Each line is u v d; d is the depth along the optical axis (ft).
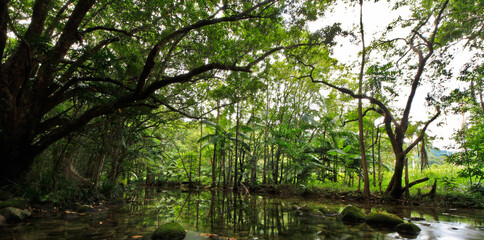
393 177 26.21
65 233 11.37
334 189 32.30
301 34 30.78
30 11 26.12
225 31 30.32
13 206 14.62
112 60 18.54
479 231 13.12
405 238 11.46
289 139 42.34
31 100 19.17
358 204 25.04
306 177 42.86
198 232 12.29
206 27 28.14
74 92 21.29
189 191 41.73
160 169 57.26
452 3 25.73
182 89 34.83
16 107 18.42
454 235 12.15
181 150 62.39
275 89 45.85
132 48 26.66
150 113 31.32
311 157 39.58
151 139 43.60
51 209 17.06
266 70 37.22
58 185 19.93
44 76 19.54
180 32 19.67
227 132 46.85
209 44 30.32
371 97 26.61
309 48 30.96
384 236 11.83
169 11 25.04
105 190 25.82
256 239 11.12
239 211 19.75
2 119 17.58
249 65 23.13
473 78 24.62
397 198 25.67
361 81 27.78
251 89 37.37
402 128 25.52
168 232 10.88
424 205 24.14
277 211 19.85
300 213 18.86
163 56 30.73
